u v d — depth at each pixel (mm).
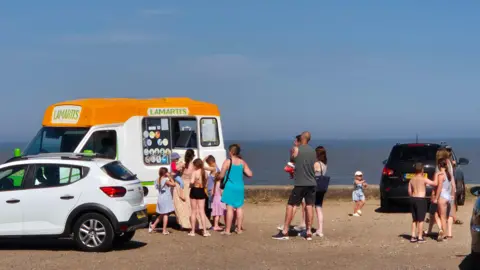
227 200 14031
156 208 14453
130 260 11180
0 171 12047
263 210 18797
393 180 17641
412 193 13109
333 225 15531
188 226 14680
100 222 11828
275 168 76188
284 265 10820
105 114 14859
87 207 11781
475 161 99438
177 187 14602
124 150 15031
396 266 10734
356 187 17250
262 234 14172
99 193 11805
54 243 13055
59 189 11859
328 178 13750
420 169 13086
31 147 14844
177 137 15750
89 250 11914
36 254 11742
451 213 13547
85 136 14617
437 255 11656
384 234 14141
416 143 18266
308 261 11156
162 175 14180
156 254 11773
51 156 12352
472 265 10781
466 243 12930
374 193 21844
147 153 15328
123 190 11922
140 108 15312
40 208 11797
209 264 10898
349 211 18375
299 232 14422
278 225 15602
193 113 15945
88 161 12078
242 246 12656
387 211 18250
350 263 10984
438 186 13164
